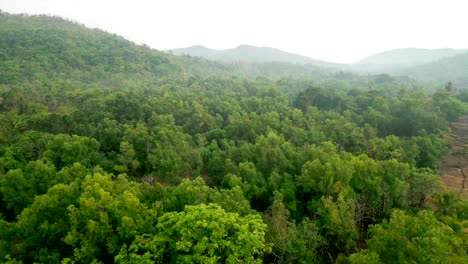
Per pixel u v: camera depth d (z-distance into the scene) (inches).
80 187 1348.4
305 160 2116.1
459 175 2748.5
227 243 909.2
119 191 1282.0
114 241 1031.0
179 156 2172.7
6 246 1112.2
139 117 3107.8
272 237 1261.1
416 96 3976.4
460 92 4916.3
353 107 3969.0
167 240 942.4
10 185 1620.3
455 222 1546.5
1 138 2368.4
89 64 6486.2
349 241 1401.3
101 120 2839.6
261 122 3139.8
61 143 2151.8
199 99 4124.0
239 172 1894.7
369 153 2497.5
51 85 4431.6
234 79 6496.1
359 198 1722.4
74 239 1008.2
